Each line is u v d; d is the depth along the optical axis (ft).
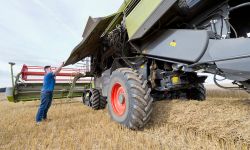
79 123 12.64
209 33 7.79
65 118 14.98
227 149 6.97
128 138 8.87
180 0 8.48
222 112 8.79
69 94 26.12
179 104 10.96
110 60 17.90
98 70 20.67
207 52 7.59
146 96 9.57
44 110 14.70
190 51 8.20
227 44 7.04
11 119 16.08
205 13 8.66
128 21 11.28
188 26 9.50
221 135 7.84
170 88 11.10
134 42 11.19
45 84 14.58
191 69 8.56
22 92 24.84
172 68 10.50
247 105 9.27
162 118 10.64
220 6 8.00
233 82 8.13
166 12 8.66
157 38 10.11
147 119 9.55
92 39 15.74
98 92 19.53
